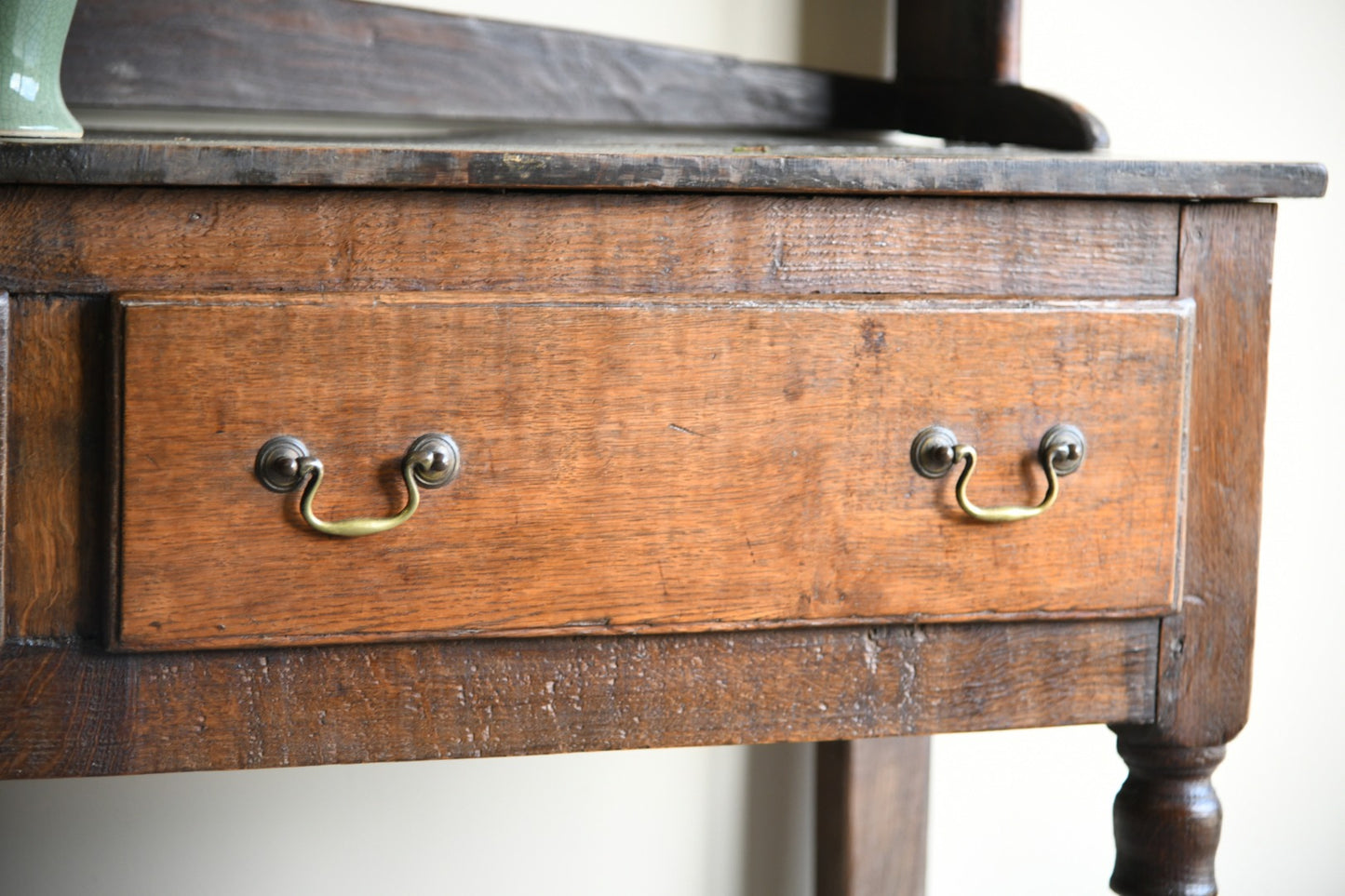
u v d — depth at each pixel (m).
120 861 2.21
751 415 1.64
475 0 2.16
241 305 1.58
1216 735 1.75
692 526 1.64
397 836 2.28
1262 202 1.72
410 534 1.61
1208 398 1.72
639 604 1.64
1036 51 2.30
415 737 1.63
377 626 1.62
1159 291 1.71
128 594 1.59
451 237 1.61
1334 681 2.49
